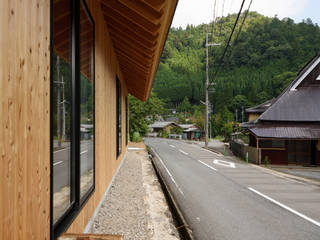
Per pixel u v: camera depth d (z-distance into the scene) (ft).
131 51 16.98
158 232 12.14
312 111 53.67
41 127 4.66
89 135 10.47
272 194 23.75
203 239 13.24
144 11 9.08
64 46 7.22
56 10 6.88
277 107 55.01
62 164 7.42
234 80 341.21
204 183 27.94
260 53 385.91
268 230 14.75
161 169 36.55
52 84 5.28
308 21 514.27
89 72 10.39
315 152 50.55
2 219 3.20
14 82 3.57
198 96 387.34
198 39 576.61
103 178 13.65
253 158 50.78
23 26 3.88
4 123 3.28
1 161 3.19
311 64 57.41
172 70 512.22
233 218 16.65
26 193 3.97
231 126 171.32
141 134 96.73
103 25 13.47
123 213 12.38
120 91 27.55
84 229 8.85
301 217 17.17
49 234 5.05
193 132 197.57
